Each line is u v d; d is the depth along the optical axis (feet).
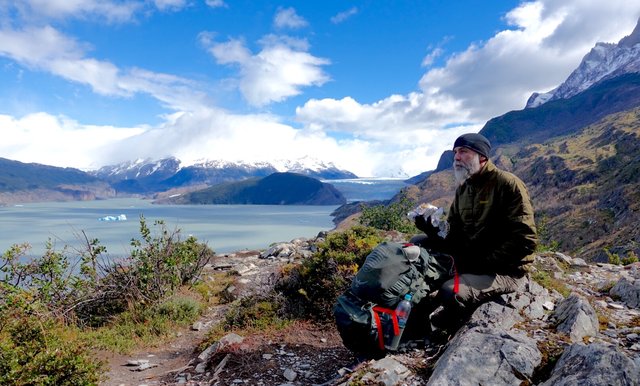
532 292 17.43
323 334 21.95
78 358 17.04
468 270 16.11
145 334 29.22
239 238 555.69
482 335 13.00
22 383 15.48
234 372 18.02
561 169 643.04
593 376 9.80
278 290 28.32
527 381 11.43
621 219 348.38
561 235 396.57
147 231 39.88
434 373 12.34
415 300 14.67
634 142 596.29
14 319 19.40
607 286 22.59
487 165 15.14
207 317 32.86
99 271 37.11
